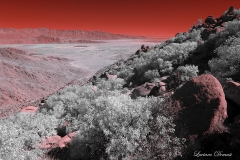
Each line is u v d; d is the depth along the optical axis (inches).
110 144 204.8
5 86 1738.4
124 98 301.0
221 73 398.0
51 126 356.2
